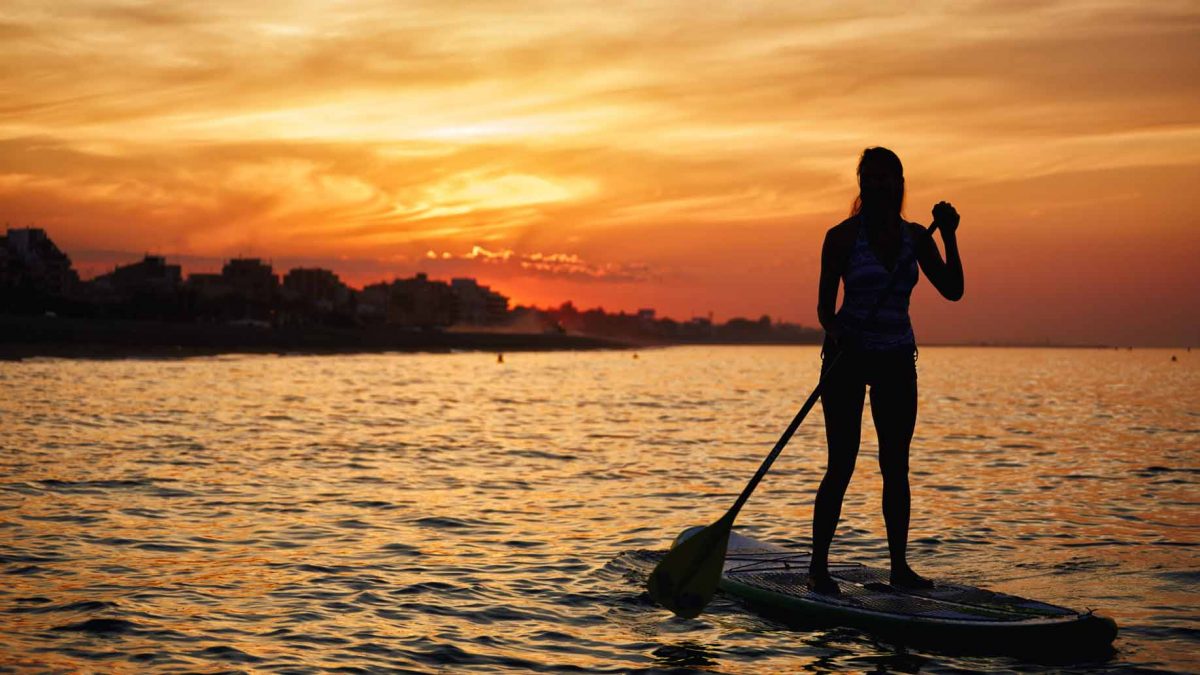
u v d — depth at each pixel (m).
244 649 5.54
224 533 9.16
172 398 29.72
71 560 7.84
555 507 11.16
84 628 5.89
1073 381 59.72
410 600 6.74
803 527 9.85
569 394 39.59
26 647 5.51
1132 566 7.89
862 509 10.91
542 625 6.13
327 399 31.91
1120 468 15.09
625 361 117.00
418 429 21.73
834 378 5.89
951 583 6.29
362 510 10.67
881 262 5.75
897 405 5.83
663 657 5.44
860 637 5.67
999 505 11.30
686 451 17.73
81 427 19.84
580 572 7.68
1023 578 7.49
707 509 11.11
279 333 123.00
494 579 7.42
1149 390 45.88
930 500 11.73
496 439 19.75
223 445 17.11
